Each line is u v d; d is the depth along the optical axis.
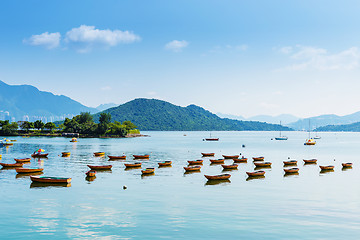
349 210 43.41
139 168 84.31
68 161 99.81
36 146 171.75
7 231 34.88
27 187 57.34
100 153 119.19
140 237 33.31
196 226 36.50
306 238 33.25
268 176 72.62
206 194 52.56
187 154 132.12
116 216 40.03
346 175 74.88
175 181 64.69
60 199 48.50
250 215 40.69
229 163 101.06
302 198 50.19
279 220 38.78
